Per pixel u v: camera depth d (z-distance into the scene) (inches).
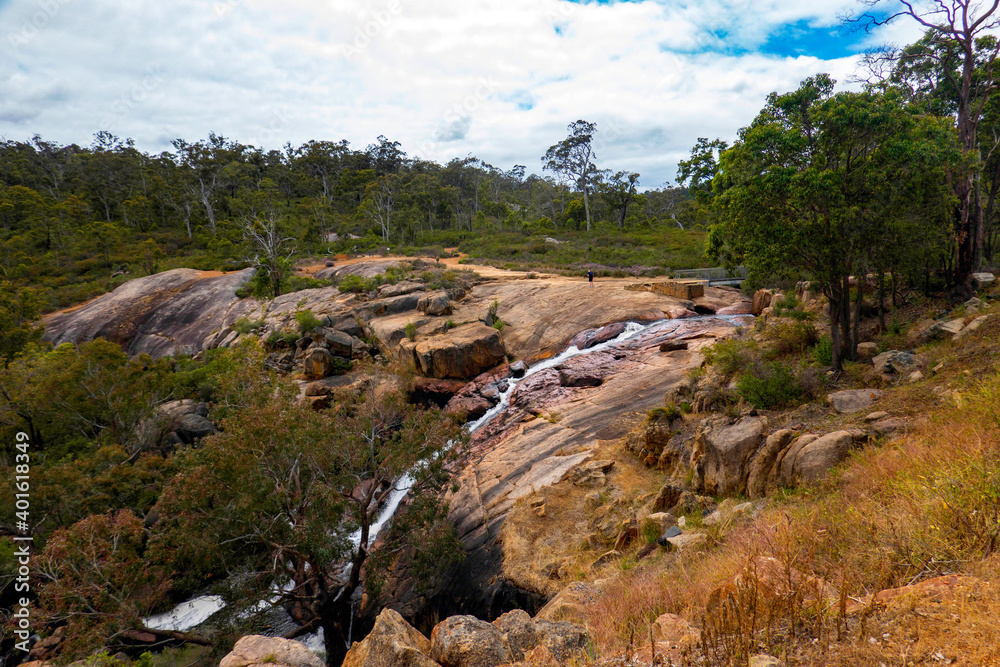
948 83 713.0
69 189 4288.9
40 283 2778.1
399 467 624.4
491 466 764.6
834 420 399.9
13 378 1026.1
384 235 3464.6
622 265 2006.6
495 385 1130.7
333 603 640.4
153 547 575.5
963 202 604.1
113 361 1071.0
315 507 586.9
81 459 851.4
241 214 2933.1
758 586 145.0
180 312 2038.6
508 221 3639.3
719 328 1035.3
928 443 263.6
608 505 539.2
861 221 472.1
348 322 1517.0
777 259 511.2
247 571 598.5
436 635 174.2
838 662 114.6
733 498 404.2
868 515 194.9
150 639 671.8
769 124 513.3
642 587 241.8
